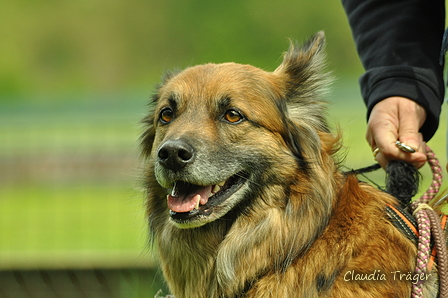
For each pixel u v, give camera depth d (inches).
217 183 214.8
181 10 2311.8
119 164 768.3
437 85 239.1
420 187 272.5
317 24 2161.7
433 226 207.8
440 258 203.9
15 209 708.7
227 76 225.3
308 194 215.5
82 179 772.0
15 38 2327.8
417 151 228.1
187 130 215.9
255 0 2231.8
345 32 2137.1
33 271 408.5
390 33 246.4
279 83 233.1
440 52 234.8
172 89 230.5
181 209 214.5
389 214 211.5
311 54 236.2
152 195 239.8
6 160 800.9
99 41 2368.4
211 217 216.5
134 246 508.1
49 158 796.0
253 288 216.4
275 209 219.1
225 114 220.7
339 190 220.4
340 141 231.3
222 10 2282.2
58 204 716.0
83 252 450.6
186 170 211.3
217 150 215.3
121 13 2372.0
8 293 408.8
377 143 234.7
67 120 964.6
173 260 233.3
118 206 686.5
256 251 218.4
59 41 2354.8
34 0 2358.5
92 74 2346.2
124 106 1289.4
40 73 2329.0
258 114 220.1
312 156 220.7
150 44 2354.8
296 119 228.5
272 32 2228.1
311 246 212.4
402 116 233.5
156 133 236.8
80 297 400.8
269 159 219.8
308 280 206.8
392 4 251.1
